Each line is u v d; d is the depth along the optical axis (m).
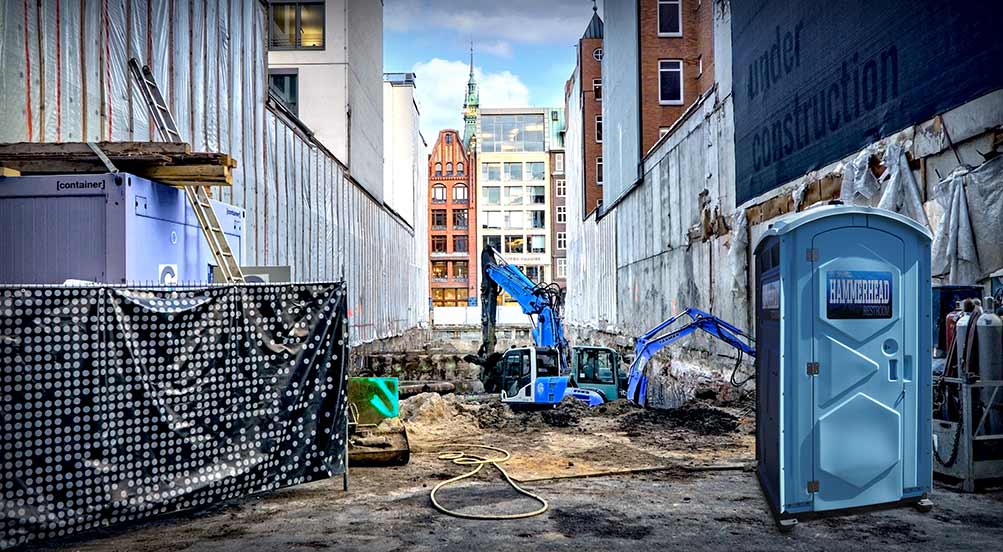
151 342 6.30
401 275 50.28
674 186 26.25
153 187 7.71
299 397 7.41
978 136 9.68
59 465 5.76
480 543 6.00
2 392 5.55
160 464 6.30
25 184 7.18
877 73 12.16
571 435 12.76
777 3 16.33
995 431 7.73
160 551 5.76
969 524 6.37
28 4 9.31
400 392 23.75
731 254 19.09
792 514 6.31
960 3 9.92
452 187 95.19
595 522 6.65
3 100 8.81
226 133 16.48
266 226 18.97
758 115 17.70
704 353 22.27
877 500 6.50
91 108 10.82
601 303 45.62
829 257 6.43
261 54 19.12
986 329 7.65
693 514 6.93
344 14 32.84
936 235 10.25
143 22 12.66
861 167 12.42
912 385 6.62
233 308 6.89
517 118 96.06
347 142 32.50
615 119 40.09
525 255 93.75
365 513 6.99
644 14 33.97
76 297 5.88
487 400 19.88
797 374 6.32
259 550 5.79
